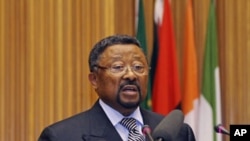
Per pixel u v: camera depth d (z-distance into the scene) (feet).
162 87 35.60
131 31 37.24
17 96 34.50
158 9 36.63
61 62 34.96
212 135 36.29
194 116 36.35
